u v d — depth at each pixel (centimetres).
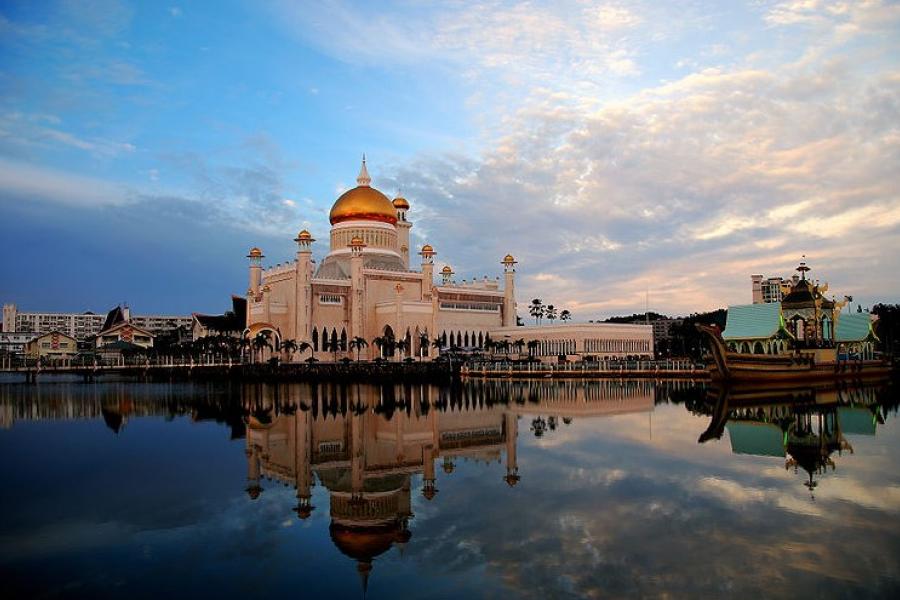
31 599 1681
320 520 2378
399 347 13000
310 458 3641
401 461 3503
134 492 2836
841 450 3672
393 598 1658
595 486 2802
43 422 5506
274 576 1830
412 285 14962
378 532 2206
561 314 18900
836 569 1800
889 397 7181
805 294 10362
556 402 6900
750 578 1741
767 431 4459
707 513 2352
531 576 1780
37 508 2567
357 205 15050
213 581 1797
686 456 3509
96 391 9475
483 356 14038
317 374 11756
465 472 3167
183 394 8675
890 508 2408
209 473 3241
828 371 10038
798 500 2531
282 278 14262
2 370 16675
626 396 7594
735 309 10588
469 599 1642
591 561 1886
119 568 1903
